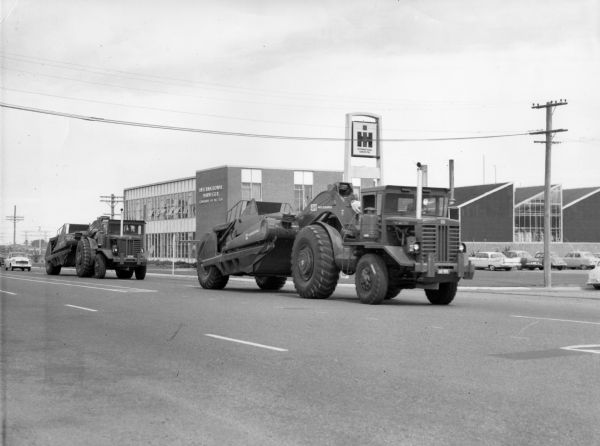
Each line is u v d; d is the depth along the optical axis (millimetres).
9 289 23234
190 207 67188
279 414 6270
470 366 8359
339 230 19750
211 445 5402
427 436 5559
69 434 5711
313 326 12250
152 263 65312
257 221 22203
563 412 6223
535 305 18266
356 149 40438
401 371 8078
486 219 78562
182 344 10250
